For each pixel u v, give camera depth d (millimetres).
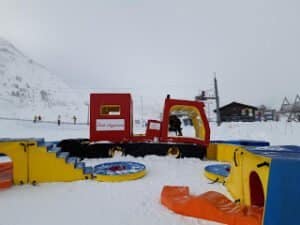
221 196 4367
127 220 3918
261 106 54094
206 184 5828
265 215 3152
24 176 5734
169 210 4277
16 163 5699
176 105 9438
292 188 3102
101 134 9500
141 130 25172
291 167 3152
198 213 3990
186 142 9289
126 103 9617
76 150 9023
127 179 6031
